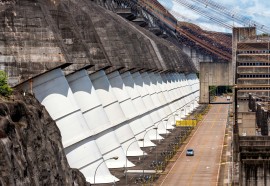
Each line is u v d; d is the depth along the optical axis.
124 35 153.25
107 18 144.50
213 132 181.50
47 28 89.25
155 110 177.12
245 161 89.19
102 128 116.00
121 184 104.06
